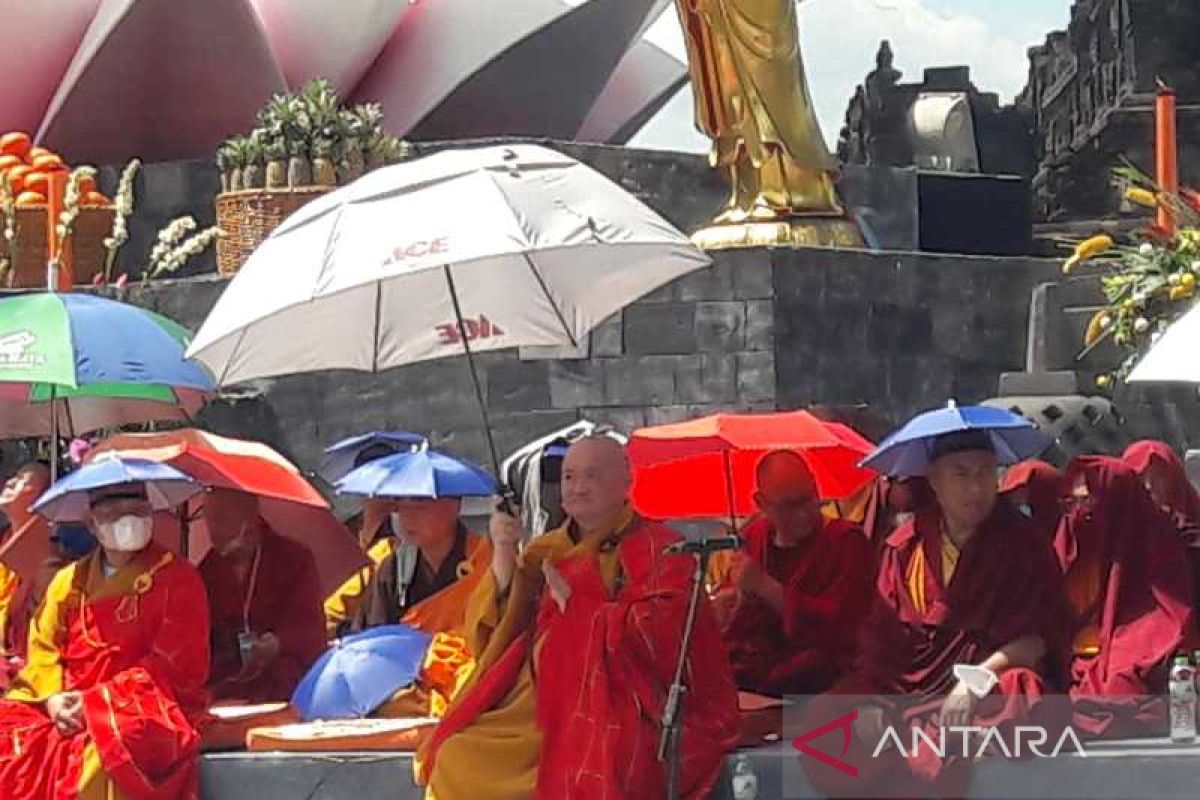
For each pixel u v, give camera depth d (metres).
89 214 24.06
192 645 15.52
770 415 16.39
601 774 13.88
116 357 16.97
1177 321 15.34
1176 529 14.93
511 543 14.66
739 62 23.11
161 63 28.47
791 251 21.94
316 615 17.23
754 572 15.40
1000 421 14.48
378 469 17.00
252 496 17.20
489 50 30.27
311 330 15.89
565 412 22.02
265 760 15.30
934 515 14.60
